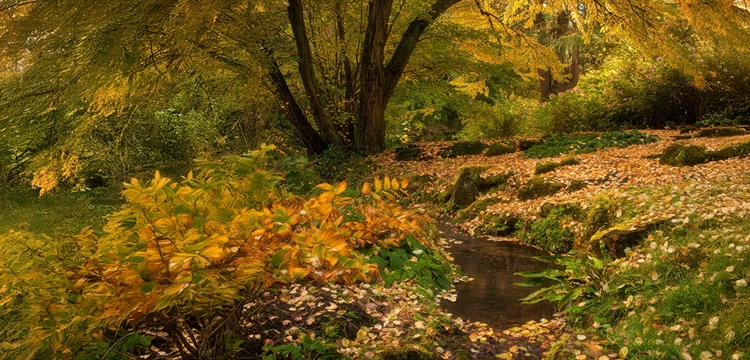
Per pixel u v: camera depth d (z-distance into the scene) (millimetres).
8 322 3582
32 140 10188
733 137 10828
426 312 4238
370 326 3869
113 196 10664
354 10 13664
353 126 14453
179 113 13422
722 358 3084
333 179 12203
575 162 9547
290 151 14148
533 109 17656
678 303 3777
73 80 8398
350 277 4332
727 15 10125
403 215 5141
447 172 10523
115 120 11773
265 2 11812
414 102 19859
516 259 6320
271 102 14289
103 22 8180
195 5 8617
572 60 22953
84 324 3100
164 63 11273
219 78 13133
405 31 14336
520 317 4434
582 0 12375
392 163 12281
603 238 5266
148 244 2842
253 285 3227
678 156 8312
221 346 3234
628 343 3555
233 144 14570
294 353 3344
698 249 4348
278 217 3324
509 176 9336
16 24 8109
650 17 11555
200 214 3248
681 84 14508
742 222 4684
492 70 15281
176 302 2865
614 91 15688
